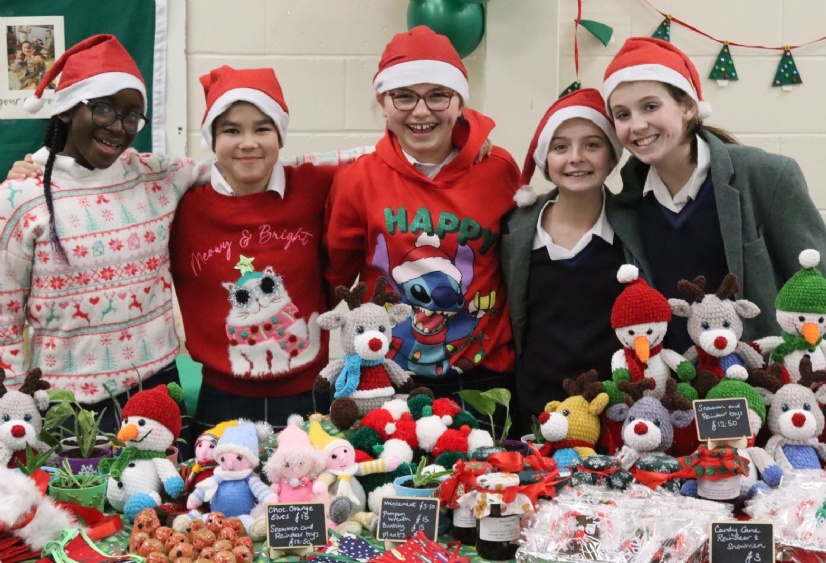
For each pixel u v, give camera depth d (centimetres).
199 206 205
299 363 205
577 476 143
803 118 282
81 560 130
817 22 277
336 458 144
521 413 198
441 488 137
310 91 287
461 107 205
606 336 187
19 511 130
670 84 174
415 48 195
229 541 132
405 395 166
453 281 196
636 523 127
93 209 193
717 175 179
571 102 185
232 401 206
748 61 280
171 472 151
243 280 202
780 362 155
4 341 193
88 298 192
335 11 283
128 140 194
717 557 123
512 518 132
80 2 278
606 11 282
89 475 152
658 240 186
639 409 148
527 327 198
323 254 215
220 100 194
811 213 179
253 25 283
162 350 203
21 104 280
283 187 206
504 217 203
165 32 281
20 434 150
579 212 191
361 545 134
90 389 194
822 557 123
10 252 191
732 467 137
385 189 201
